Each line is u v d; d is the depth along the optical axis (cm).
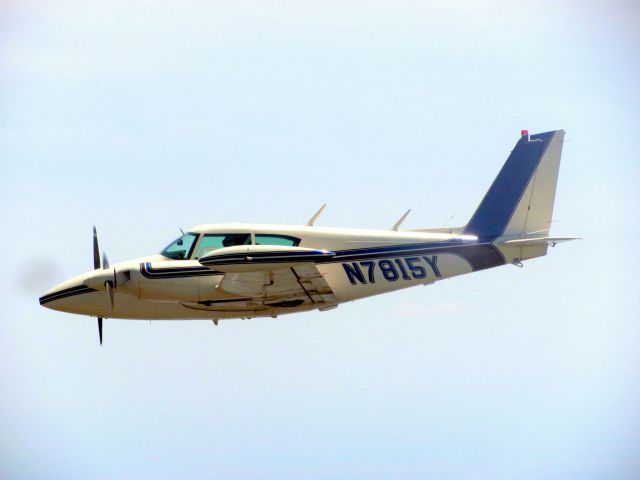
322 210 6925
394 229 7138
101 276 6556
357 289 6881
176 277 6538
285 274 6309
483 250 7175
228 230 6681
